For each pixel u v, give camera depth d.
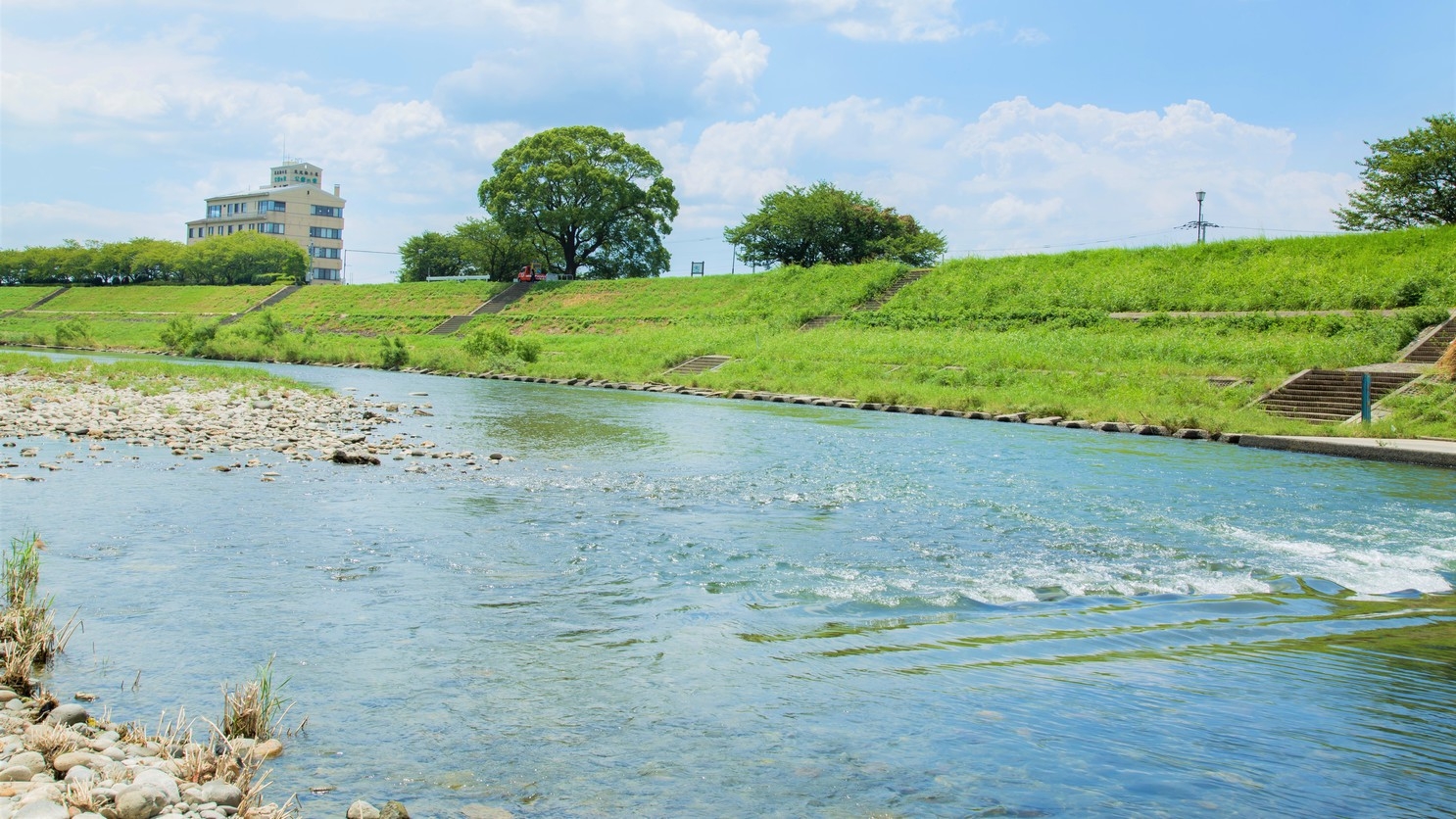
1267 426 21.58
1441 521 11.68
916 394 29.72
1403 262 36.34
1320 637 7.03
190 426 18.62
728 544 9.85
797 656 6.47
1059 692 5.87
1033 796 4.51
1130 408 25.19
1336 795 4.56
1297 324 33.31
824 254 69.00
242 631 6.74
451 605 7.50
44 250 103.81
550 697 5.69
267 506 11.19
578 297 66.25
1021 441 20.62
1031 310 43.34
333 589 7.86
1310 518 11.80
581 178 70.00
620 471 15.01
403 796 4.41
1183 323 36.91
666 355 43.56
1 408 20.53
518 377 41.84
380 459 15.49
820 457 17.31
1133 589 8.31
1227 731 5.29
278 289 83.25
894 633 7.02
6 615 6.36
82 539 9.30
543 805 4.36
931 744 5.09
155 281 102.06
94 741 4.72
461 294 72.88
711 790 4.54
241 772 4.47
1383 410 22.94
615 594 7.92
